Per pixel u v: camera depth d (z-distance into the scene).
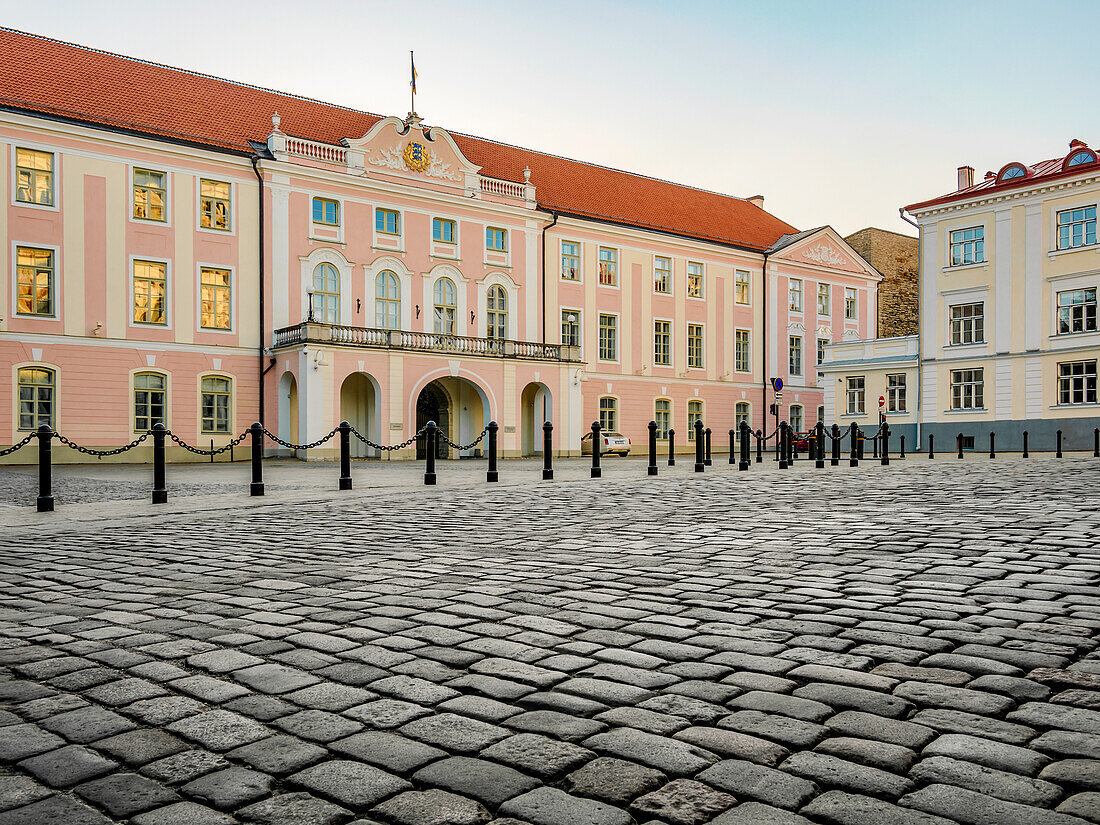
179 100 33.78
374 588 5.29
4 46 31.03
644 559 6.20
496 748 2.66
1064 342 32.59
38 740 2.80
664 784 2.39
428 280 37.06
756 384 48.59
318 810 2.28
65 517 10.02
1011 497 10.20
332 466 26.31
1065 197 32.66
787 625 4.17
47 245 28.88
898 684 3.23
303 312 34.03
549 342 40.81
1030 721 2.82
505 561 6.21
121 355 30.38
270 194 33.22
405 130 36.53
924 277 36.56
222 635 4.17
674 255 45.47
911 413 36.94
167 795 2.38
